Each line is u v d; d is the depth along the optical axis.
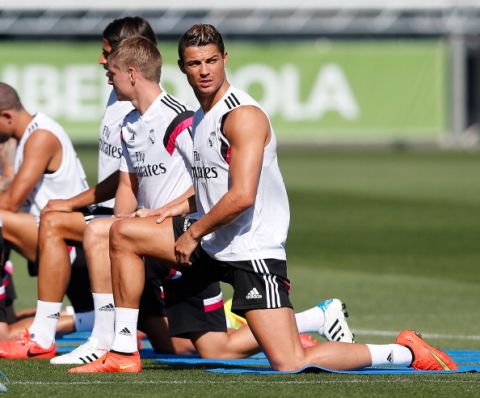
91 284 24.09
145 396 19.05
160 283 26.00
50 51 108.75
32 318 27.41
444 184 83.88
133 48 23.97
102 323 23.94
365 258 49.88
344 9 121.19
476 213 66.94
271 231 21.95
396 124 116.75
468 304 37.16
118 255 22.19
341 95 115.62
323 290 40.25
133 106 25.06
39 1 115.75
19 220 27.00
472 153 116.62
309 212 67.69
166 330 26.30
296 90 115.12
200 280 23.83
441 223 62.50
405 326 32.28
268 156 21.77
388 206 70.44
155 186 24.47
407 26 121.62
